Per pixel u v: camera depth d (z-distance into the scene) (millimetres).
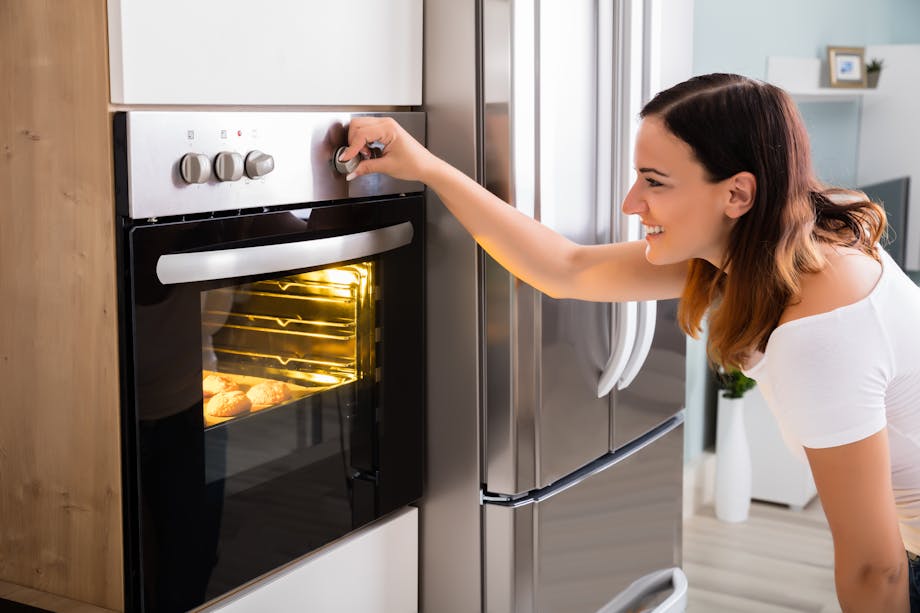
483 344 1832
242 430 1504
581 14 1871
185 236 1373
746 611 3082
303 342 1607
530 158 1775
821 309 1250
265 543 1564
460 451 1877
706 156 1295
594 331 1997
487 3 1730
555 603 2002
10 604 1475
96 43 1296
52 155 1359
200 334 1417
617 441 2129
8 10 1362
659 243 1392
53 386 1425
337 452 1693
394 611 1876
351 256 1623
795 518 3842
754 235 1295
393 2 1708
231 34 1421
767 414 3885
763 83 1324
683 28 2301
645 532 2316
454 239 1821
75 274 1371
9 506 1504
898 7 4988
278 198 1506
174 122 1341
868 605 1283
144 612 1389
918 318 1304
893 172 4500
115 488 1388
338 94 1609
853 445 1239
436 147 1810
